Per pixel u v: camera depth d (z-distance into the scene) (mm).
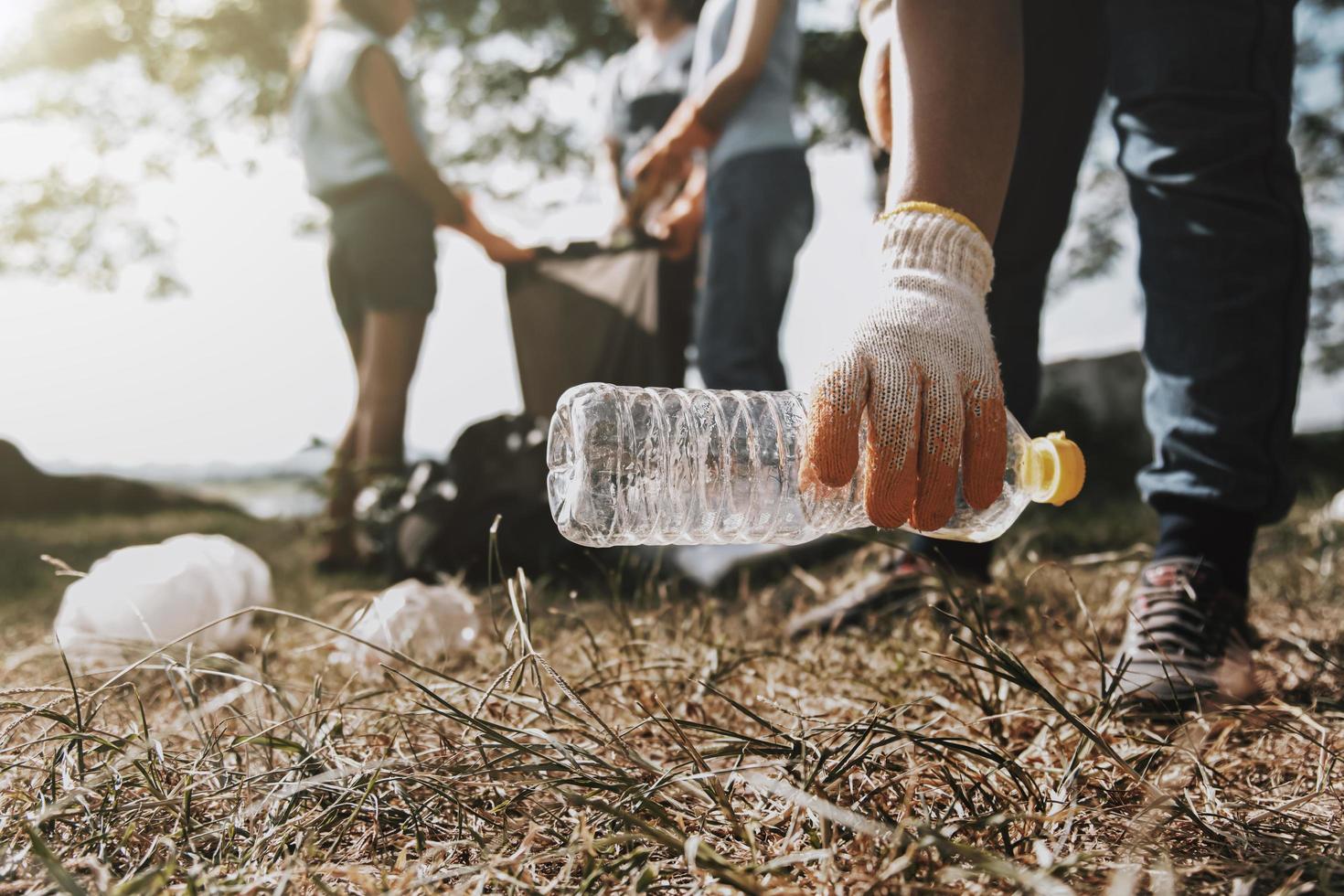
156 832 1071
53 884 898
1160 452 1807
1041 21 2061
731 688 1751
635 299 4398
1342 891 876
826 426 1082
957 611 1839
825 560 3236
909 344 1128
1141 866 917
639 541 1411
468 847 1020
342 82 4512
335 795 1124
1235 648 1668
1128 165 1833
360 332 4887
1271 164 1721
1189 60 1719
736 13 3766
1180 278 1755
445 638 2105
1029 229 2199
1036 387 2346
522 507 3445
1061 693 1468
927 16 1305
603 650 1944
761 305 3785
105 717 1562
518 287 4602
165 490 12102
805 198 3867
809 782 1017
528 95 10141
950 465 1116
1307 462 8086
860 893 840
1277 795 1200
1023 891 853
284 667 2113
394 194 4551
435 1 9703
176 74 10508
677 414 1396
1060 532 4367
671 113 4461
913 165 1277
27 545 7270
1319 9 9211
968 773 1125
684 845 898
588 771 1144
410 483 3787
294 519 6750
